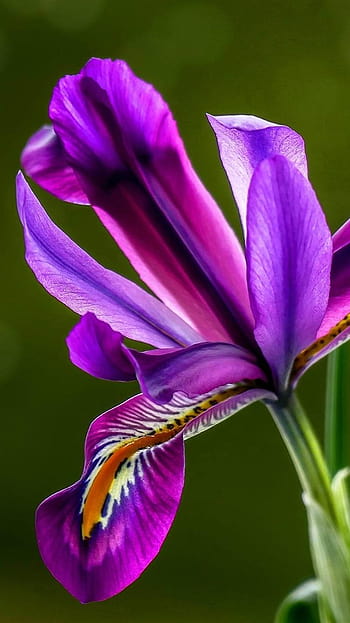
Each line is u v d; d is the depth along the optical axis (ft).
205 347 1.32
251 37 3.87
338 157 3.77
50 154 1.38
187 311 1.38
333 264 1.35
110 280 1.36
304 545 3.78
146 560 1.28
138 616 3.67
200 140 3.88
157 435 1.32
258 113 3.87
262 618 3.71
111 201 1.37
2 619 3.59
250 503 3.84
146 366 1.29
